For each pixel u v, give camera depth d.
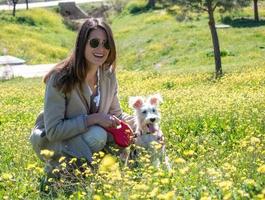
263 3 23.91
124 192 2.57
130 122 3.70
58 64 3.35
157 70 16.50
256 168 2.91
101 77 3.44
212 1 14.00
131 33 23.27
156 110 3.66
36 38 23.44
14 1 26.27
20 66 18.92
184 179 2.79
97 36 3.25
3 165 3.82
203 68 15.08
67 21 27.72
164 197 2.29
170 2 14.75
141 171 3.06
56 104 3.31
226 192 2.46
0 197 2.96
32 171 3.42
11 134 5.03
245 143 3.44
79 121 3.30
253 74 11.30
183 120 5.19
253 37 18.78
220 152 3.78
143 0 28.30
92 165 3.21
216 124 4.96
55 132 3.29
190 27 21.53
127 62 19.52
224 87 10.21
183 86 11.83
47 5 29.61
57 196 2.97
